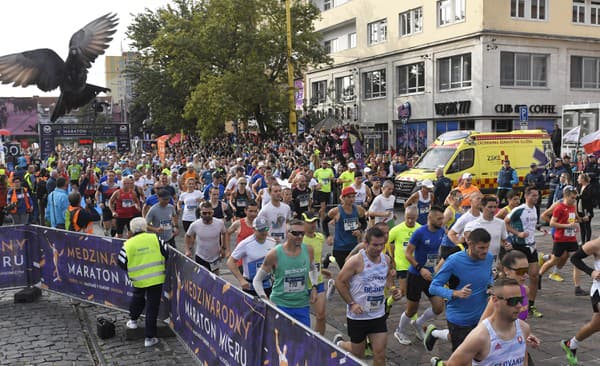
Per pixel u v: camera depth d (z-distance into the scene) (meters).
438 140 20.67
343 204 8.50
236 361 5.23
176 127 50.41
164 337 7.51
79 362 6.63
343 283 5.51
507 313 3.71
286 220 9.09
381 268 5.52
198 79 37.84
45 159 31.62
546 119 31.16
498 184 19.02
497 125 30.19
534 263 7.90
